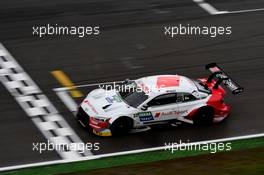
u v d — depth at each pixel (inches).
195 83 3501.5
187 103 3408.0
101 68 3912.4
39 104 3560.5
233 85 3476.9
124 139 3314.5
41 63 3939.5
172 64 3978.8
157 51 4099.4
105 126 3294.8
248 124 3489.2
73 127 3385.8
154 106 3356.3
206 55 4077.3
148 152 3228.3
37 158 3157.0
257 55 4099.4
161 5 4586.6
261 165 3068.4
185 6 4586.6
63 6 4522.6
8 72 3836.1
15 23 4323.3
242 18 4480.8
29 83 3745.1
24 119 3435.0
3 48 4072.3
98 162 3137.3
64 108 3535.9
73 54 4037.9
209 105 3430.1
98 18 4411.9
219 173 2984.7
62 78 3804.1
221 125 3472.0
